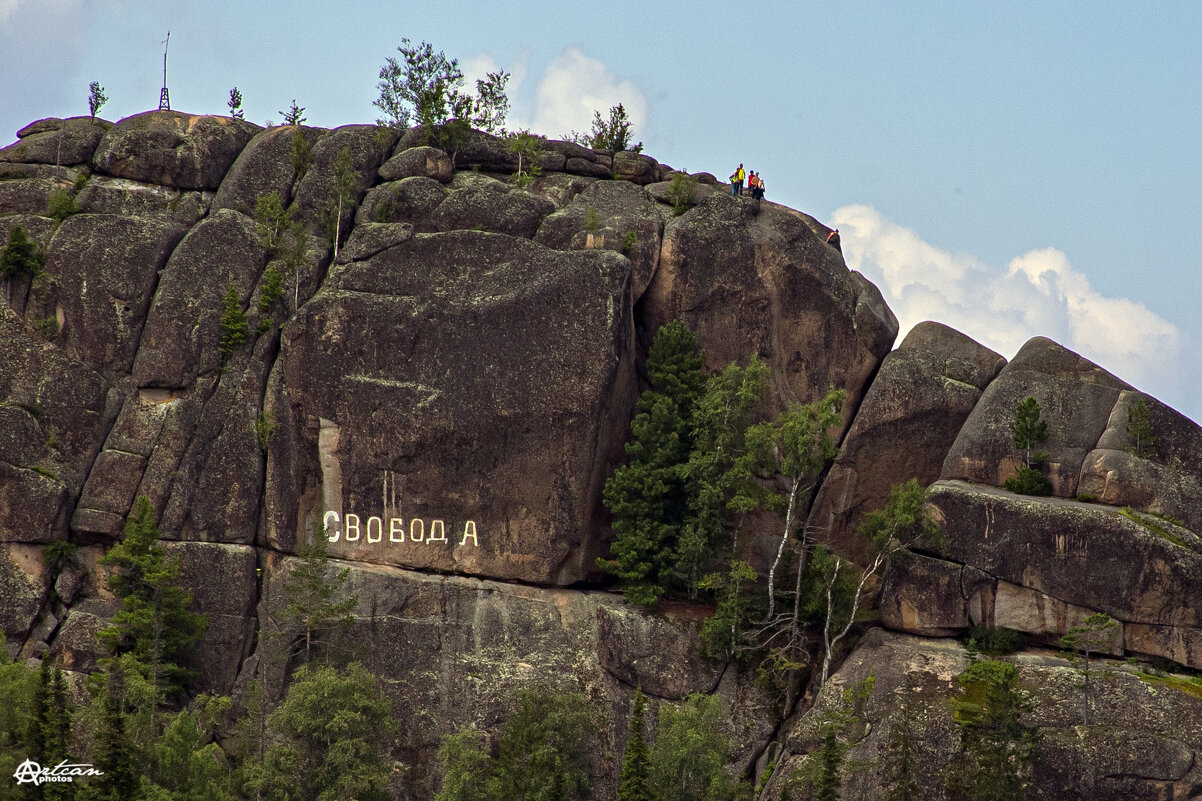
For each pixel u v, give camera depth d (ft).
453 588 303.27
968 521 293.64
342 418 308.40
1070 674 272.72
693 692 289.74
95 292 314.76
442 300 310.04
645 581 308.60
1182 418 303.68
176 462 306.35
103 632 285.43
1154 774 255.91
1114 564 283.79
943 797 258.37
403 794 285.43
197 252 318.65
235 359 313.32
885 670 282.15
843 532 320.70
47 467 303.07
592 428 304.71
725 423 307.78
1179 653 279.90
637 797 252.83
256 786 263.70
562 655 298.56
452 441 306.76
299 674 281.54
